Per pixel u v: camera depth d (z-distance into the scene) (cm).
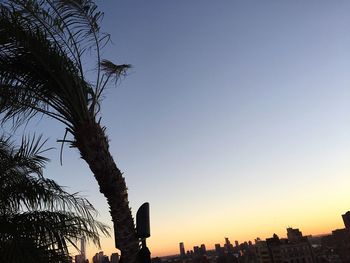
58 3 684
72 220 638
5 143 726
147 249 478
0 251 531
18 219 581
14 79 668
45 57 648
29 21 662
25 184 642
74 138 663
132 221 646
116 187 645
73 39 714
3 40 631
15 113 679
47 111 664
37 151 714
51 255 568
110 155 668
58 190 674
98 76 738
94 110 692
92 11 707
